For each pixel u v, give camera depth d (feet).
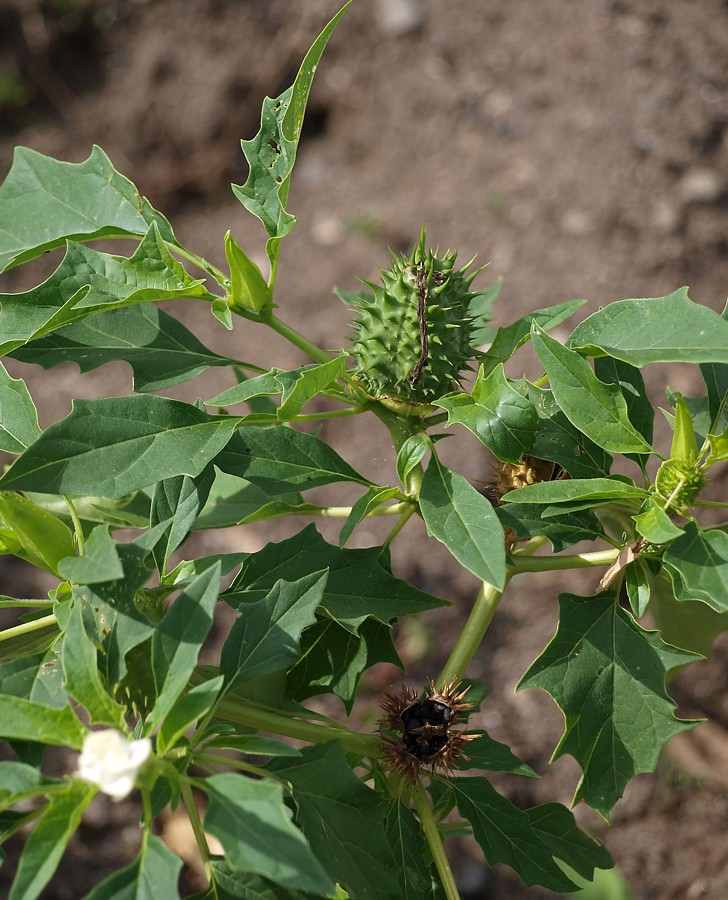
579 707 1.85
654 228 4.55
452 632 3.81
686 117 4.77
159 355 2.01
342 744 1.86
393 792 1.95
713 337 1.78
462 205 4.79
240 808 1.59
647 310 1.84
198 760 1.72
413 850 1.92
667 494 1.86
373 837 1.78
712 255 4.55
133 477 1.81
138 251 1.93
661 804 3.44
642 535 1.83
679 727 1.85
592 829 3.41
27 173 2.06
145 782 1.64
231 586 1.92
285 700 1.95
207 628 1.68
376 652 2.00
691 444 1.86
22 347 1.96
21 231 2.05
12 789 1.62
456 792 1.97
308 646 1.99
